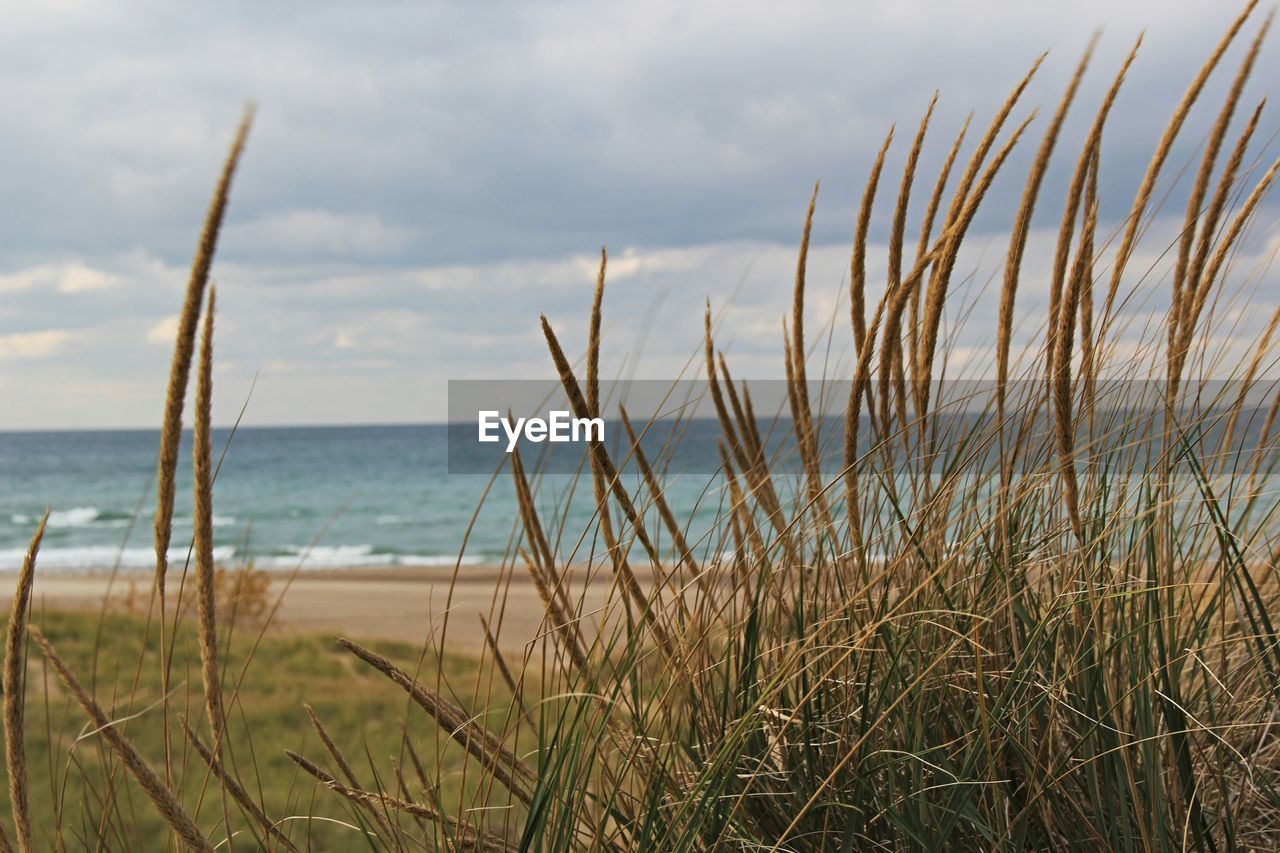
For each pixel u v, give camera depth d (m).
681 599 1.62
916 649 1.61
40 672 6.85
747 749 1.66
